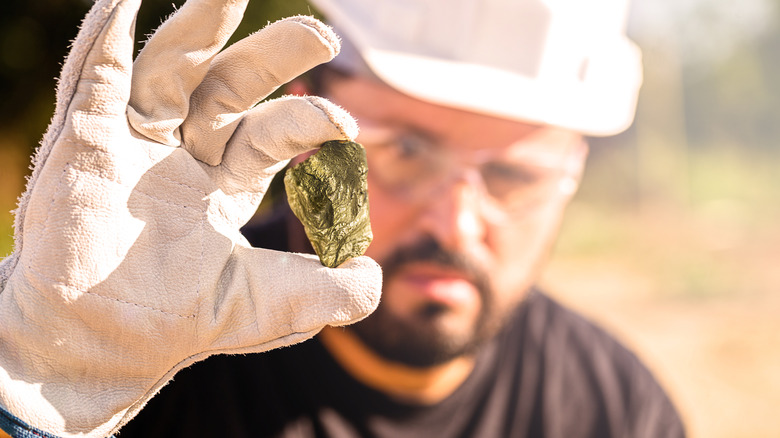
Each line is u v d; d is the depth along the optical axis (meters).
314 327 0.45
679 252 4.60
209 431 0.91
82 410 0.45
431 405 1.00
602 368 1.09
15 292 0.45
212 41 0.45
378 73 0.88
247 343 0.46
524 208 0.97
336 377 0.97
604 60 1.02
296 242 0.93
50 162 0.44
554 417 1.04
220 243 0.46
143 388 0.46
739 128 8.41
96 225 0.44
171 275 0.45
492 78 0.93
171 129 0.45
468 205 0.93
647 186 6.50
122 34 0.44
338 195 0.45
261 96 0.46
